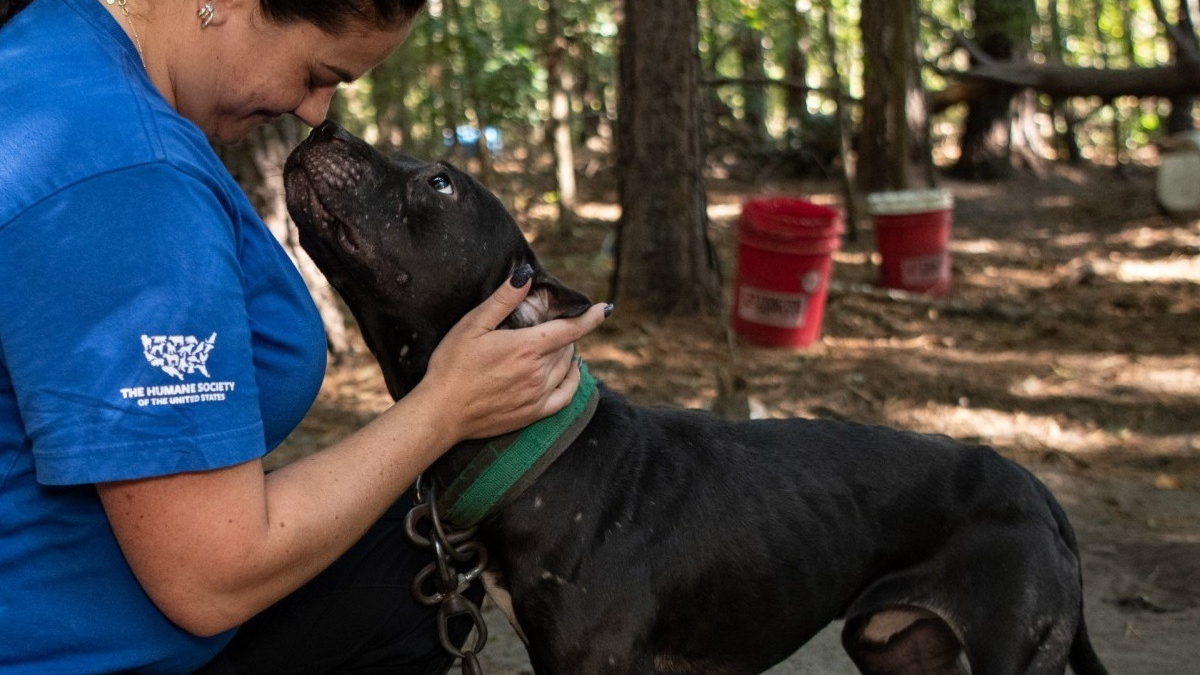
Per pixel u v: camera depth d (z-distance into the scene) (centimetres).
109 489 189
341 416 647
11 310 182
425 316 268
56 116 187
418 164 270
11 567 193
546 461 259
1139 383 753
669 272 848
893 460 299
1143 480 588
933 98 1720
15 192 182
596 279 1013
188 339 189
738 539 276
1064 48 2366
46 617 195
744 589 278
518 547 262
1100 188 1742
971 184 1745
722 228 1327
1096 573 470
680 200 841
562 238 1224
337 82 229
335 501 213
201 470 190
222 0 209
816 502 288
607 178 1694
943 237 995
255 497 200
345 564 260
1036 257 1205
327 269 269
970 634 290
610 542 263
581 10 1344
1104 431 663
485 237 269
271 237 221
